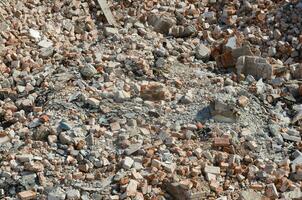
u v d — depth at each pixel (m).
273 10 44.75
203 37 43.59
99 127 33.09
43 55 40.03
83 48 41.09
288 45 41.84
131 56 39.59
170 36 43.56
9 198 29.31
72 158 30.97
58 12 44.72
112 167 30.67
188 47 42.22
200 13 45.88
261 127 34.41
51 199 28.80
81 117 33.91
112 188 29.55
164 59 40.03
